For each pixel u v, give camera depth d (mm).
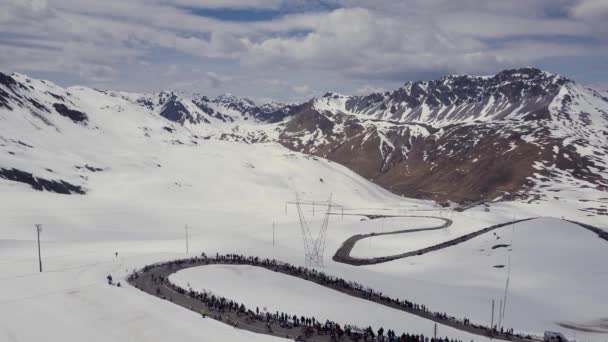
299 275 110062
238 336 59500
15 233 169000
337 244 182625
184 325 60781
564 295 113938
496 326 86500
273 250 149250
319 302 86312
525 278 127312
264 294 88312
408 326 77625
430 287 117000
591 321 97188
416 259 155625
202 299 78312
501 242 158750
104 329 57844
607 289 117938
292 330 66938
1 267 100125
